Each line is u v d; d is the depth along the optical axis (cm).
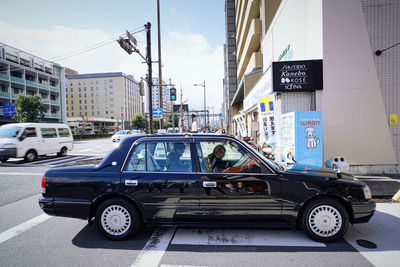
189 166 298
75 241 293
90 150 1703
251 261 240
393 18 618
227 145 306
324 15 635
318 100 651
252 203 281
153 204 287
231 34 3453
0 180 678
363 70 629
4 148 965
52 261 245
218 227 298
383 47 623
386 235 298
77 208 290
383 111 626
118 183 290
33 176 733
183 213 287
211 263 238
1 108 3584
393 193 457
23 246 280
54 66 4850
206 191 285
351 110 633
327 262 237
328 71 639
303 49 757
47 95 4703
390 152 626
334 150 638
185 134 318
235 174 287
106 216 293
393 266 229
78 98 9331
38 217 384
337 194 277
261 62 1585
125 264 238
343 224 274
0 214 400
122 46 981
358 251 259
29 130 1059
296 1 809
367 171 629
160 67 1550
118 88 9225
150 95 1285
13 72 4006
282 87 668
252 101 1378
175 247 273
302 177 283
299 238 292
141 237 301
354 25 627
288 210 279
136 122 6938
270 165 292
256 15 1698
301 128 588
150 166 301
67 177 297
